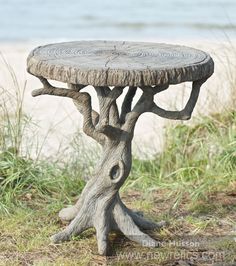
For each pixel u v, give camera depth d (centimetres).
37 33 2184
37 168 742
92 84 524
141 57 568
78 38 2159
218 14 2512
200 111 864
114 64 540
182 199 712
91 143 835
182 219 659
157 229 634
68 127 1039
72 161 777
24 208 670
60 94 557
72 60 549
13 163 724
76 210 618
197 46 1204
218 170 756
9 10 2573
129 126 578
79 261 568
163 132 895
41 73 542
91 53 577
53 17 2458
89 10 2608
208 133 810
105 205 593
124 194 729
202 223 643
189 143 811
